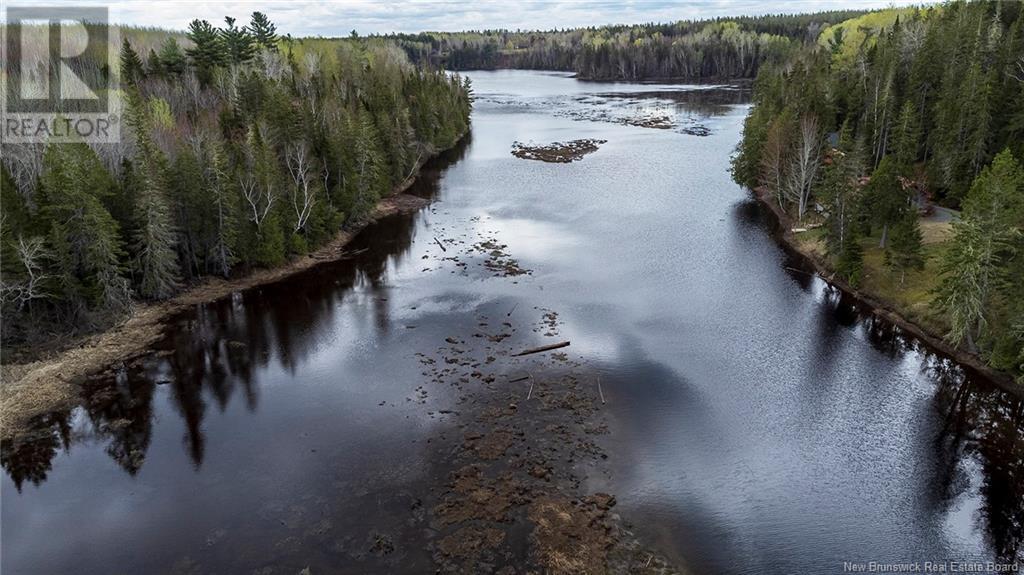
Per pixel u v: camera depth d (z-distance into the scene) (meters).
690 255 71.62
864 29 178.38
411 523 32.38
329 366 48.88
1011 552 30.94
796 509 33.62
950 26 106.62
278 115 79.94
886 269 61.03
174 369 48.59
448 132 140.88
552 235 79.69
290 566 29.88
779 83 125.31
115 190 58.09
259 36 138.38
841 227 64.75
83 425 41.69
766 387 45.16
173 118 83.00
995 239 44.78
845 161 66.00
